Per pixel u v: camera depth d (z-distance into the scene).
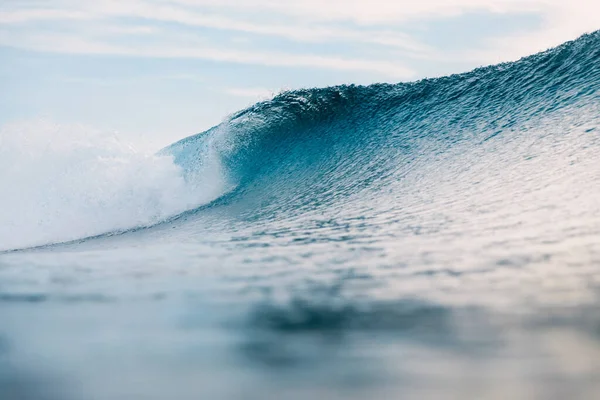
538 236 7.58
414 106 21.06
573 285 5.14
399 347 3.56
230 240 9.54
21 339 3.86
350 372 3.12
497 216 9.40
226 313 4.52
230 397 2.79
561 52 19.98
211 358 3.38
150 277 6.11
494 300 4.72
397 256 7.02
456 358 3.34
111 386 2.97
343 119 21.53
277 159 20.14
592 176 11.28
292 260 7.09
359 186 15.31
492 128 17.38
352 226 10.19
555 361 3.25
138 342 3.75
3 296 5.29
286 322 4.23
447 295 4.97
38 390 2.93
